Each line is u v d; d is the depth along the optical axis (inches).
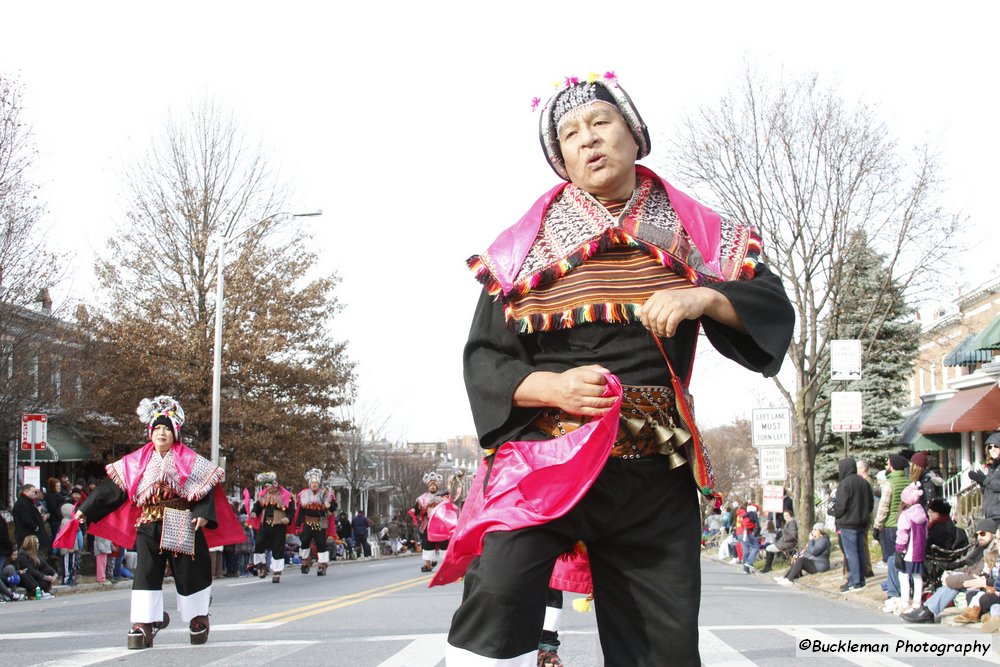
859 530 543.2
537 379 103.0
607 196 115.0
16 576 600.4
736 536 1120.2
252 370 1262.3
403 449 2824.8
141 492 302.7
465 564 111.0
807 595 543.8
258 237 1315.2
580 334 107.3
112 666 258.7
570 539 103.2
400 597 508.4
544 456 102.0
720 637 325.7
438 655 273.1
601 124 112.6
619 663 105.7
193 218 1290.6
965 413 1144.8
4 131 831.1
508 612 99.3
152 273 1282.0
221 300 1044.5
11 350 860.6
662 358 107.0
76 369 1021.8
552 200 116.5
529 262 109.3
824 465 1496.1
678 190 116.0
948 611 402.6
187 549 303.3
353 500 2455.7
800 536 964.6
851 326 1294.3
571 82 116.9
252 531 922.1
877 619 401.7
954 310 1451.8
